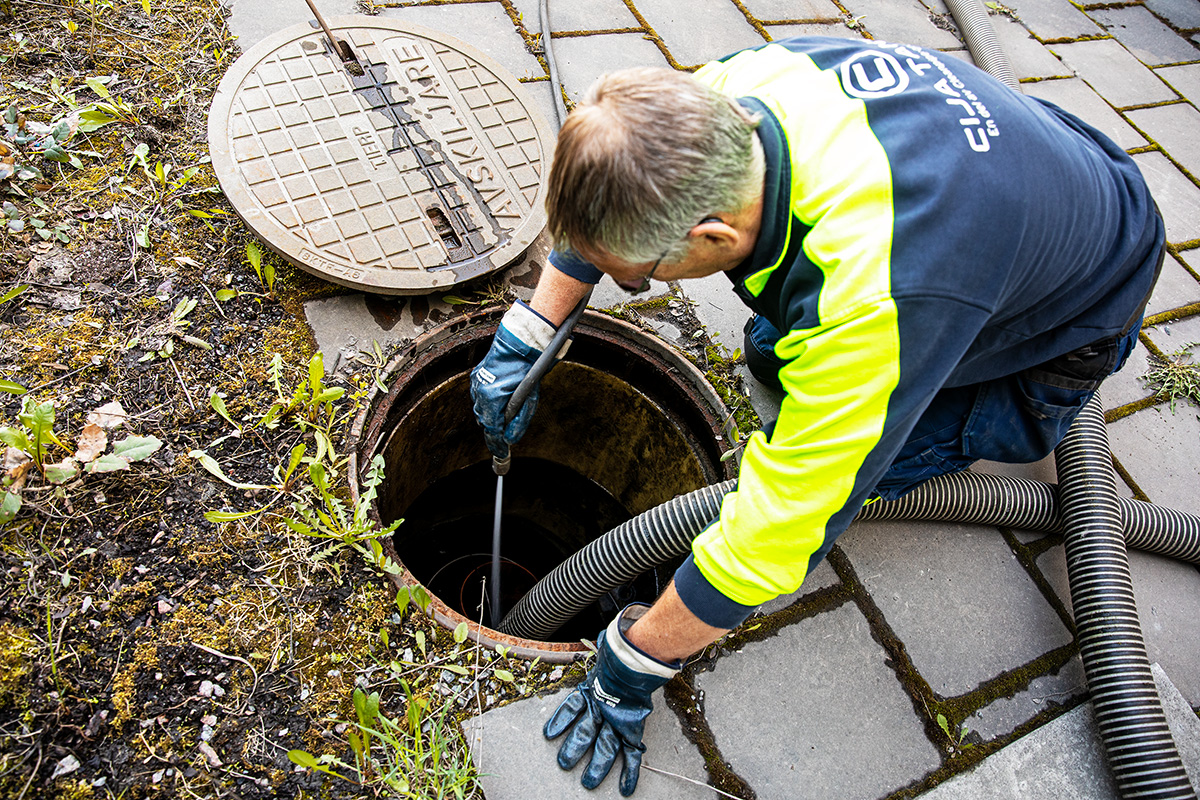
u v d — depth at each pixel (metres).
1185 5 3.92
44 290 1.78
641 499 2.37
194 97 2.20
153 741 1.30
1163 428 2.23
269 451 1.67
